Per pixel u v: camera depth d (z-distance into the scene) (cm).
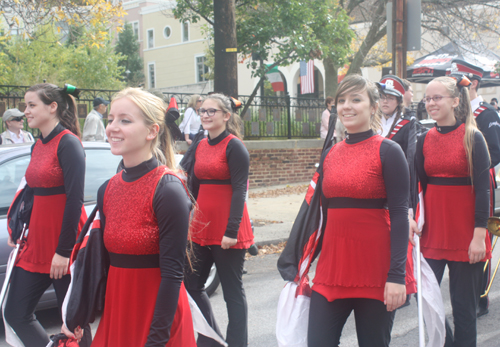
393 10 709
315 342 238
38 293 290
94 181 444
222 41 758
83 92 1046
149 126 191
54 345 210
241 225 345
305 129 1307
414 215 331
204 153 346
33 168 289
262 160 1209
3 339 378
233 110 360
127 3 3841
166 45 3650
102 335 200
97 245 203
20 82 1950
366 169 229
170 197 185
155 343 182
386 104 388
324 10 1117
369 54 1972
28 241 291
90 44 1012
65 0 887
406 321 425
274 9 1072
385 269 229
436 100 331
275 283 541
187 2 1058
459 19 1441
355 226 232
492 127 381
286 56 1103
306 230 268
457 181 331
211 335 229
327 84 1638
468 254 319
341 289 234
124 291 193
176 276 186
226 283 339
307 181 1284
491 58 1459
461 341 320
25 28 902
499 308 452
